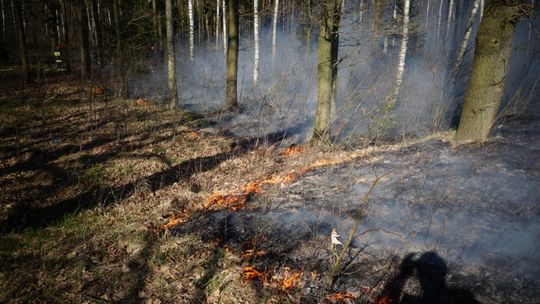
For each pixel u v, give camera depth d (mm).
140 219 6000
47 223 5980
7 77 19453
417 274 3885
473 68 6863
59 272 4625
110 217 6133
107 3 23609
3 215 6246
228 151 9281
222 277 4148
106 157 8852
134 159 8742
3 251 5117
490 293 3504
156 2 24250
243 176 7531
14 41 34562
